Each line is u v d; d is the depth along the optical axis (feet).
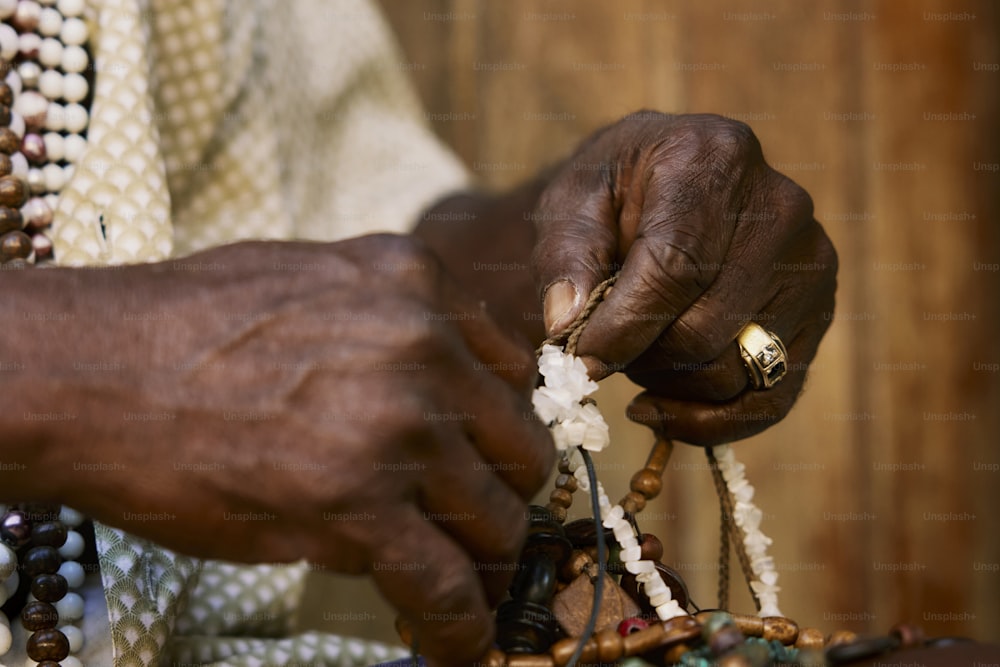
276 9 4.00
